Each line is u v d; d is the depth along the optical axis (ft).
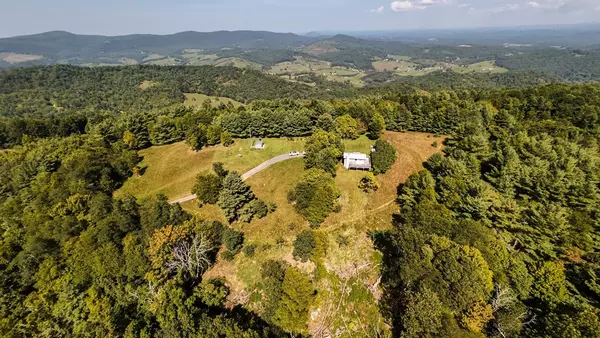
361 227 191.72
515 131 254.88
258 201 199.52
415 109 299.17
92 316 133.80
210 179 210.18
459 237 146.41
